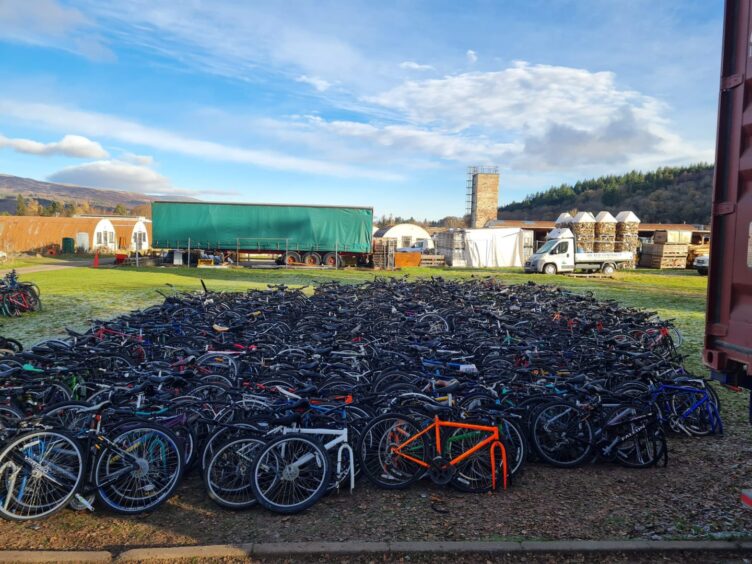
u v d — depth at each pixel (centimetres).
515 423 443
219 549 321
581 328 821
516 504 391
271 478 381
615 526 359
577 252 2803
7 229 3712
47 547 331
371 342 673
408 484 413
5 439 375
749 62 292
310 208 2881
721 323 311
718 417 527
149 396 438
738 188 299
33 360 509
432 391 468
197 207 2828
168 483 383
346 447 408
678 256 3256
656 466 459
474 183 5847
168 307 891
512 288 1365
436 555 322
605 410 463
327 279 2205
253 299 1050
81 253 3797
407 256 3111
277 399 448
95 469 375
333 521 364
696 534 349
